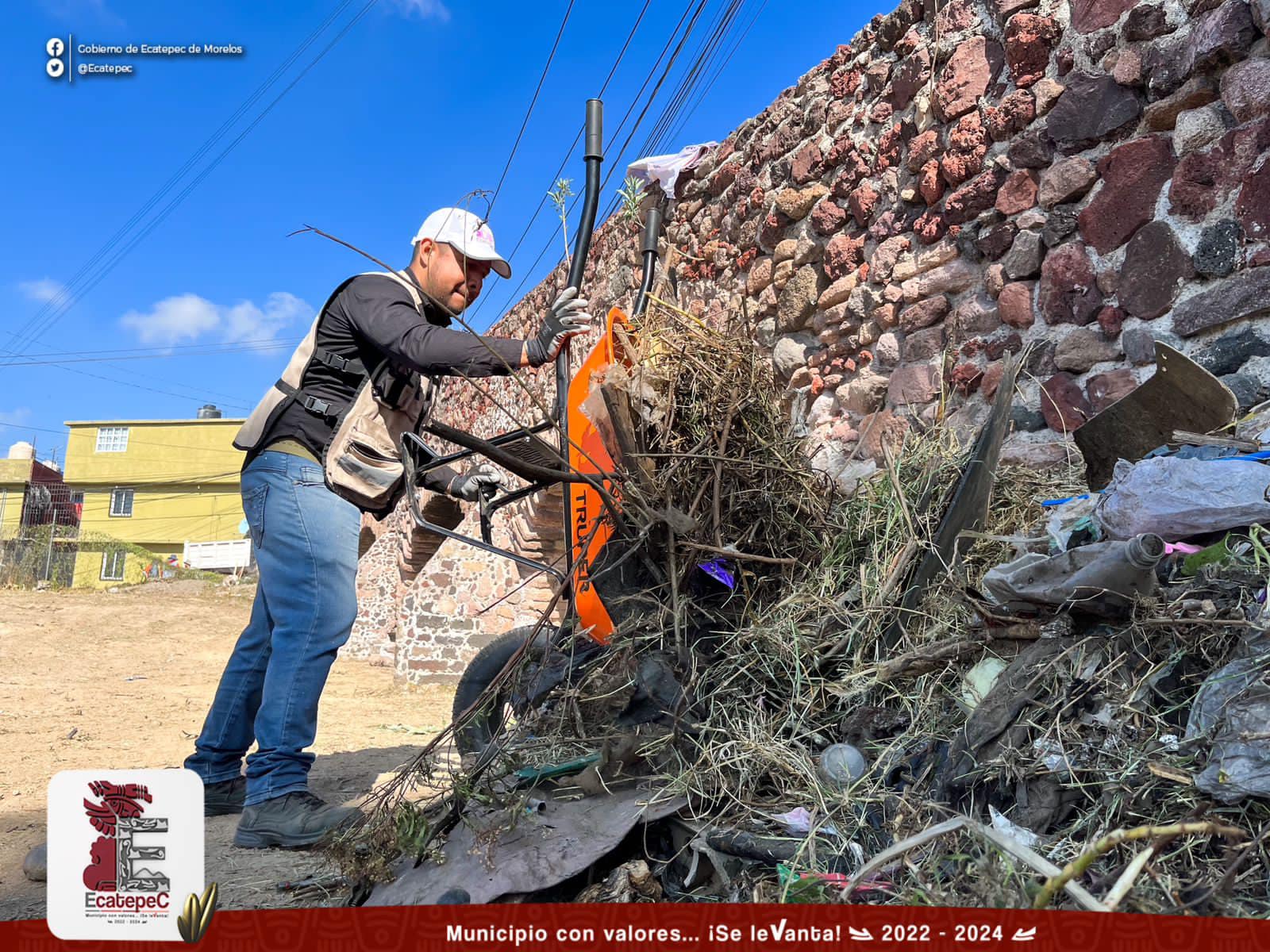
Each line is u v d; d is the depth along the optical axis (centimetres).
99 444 3481
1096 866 142
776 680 224
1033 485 279
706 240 574
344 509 261
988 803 166
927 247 385
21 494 3366
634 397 229
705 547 225
